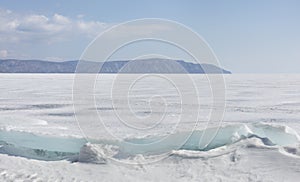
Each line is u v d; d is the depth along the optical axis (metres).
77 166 8.23
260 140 9.31
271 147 8.66
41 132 11.64
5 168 7.92
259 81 52.06
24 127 12.91
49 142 10.67
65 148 10.16
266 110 18.95
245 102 22.88
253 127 10.62
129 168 8.06
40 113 18.22
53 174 7.66
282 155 8.18
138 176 7.56
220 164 8.04
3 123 13.76
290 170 7.42
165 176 7.54
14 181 7.21
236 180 7.15
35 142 10.75
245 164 7.91
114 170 7.94
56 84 44.22
